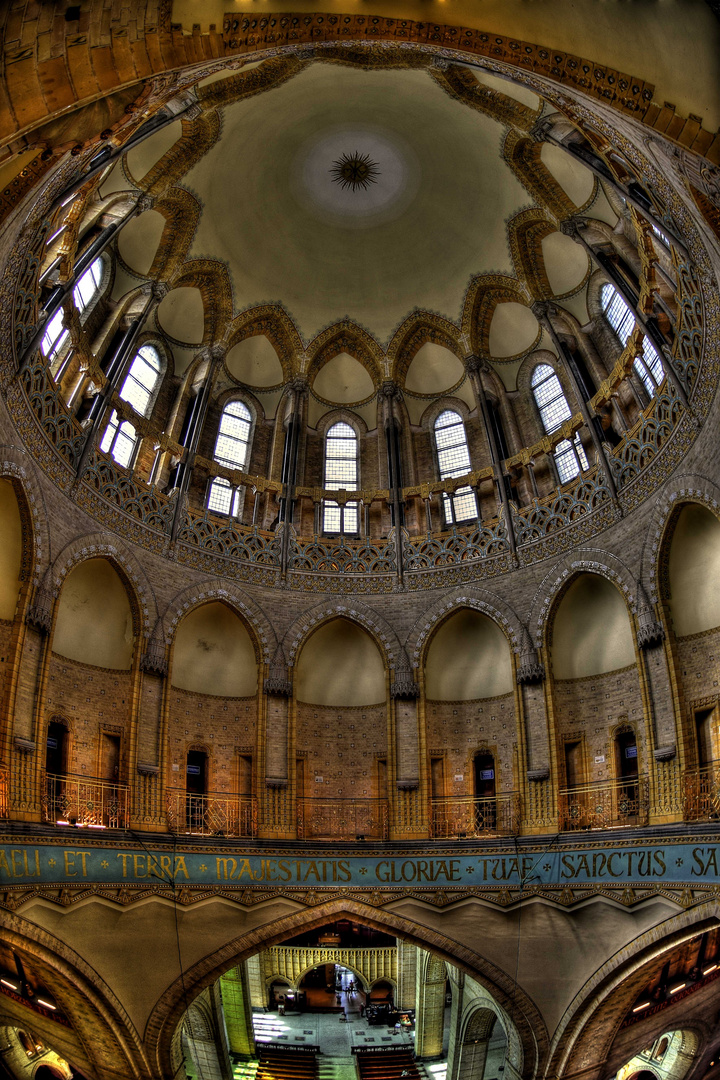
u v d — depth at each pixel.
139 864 23.25
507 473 30.61
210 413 32.34
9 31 11.75
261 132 28.52
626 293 25.52
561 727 26.78
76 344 25.23
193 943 23.64
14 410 21.25
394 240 32.25
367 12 14.99
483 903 25.14
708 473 21.73
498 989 24.08
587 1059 24.20
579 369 29.05
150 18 12.80
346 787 28.98
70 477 24.42
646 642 23.97
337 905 25.58
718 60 12.78
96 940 21.69
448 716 29.20
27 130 12.52
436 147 29.44
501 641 29.09
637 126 15.23
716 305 20.12
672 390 23.56
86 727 24.55
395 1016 40.75
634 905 22.47
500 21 15.21
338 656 30.45
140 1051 21.98
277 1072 34.41
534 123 24.47
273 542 30.55
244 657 29.22
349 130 29.36
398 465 32.66
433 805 28.27
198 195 28.77
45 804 21.69
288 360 33.66
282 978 41.84
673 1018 26.70
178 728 27.38
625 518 25.67
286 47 15.62
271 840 25.95
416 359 34.28
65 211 20.59
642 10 13.69
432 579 30.16
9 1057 29.62
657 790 23.09
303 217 31.56
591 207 26.84
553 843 24.78
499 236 30.47
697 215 17.02
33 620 21.97
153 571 27.20
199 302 31.42
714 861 20.48
